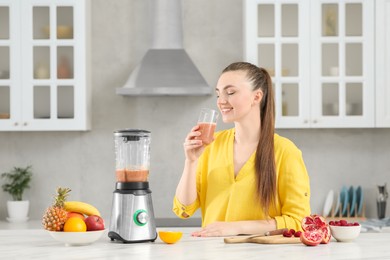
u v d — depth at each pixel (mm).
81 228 2326
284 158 2656
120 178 2422
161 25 5219
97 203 5391
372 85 5000
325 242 2344
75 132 5398
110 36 5426
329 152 5395
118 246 2311
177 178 5406
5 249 2258
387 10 5008
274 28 5008
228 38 5426
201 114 2490
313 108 4996
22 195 5375
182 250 2199
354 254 2111
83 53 5016
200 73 5066
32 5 5016
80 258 2051
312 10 5000
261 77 2658
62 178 5391
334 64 5027
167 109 5414
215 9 5441
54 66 5004
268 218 2615
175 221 5082
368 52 5012
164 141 5414
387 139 5410
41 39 5016
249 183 2646
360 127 5055
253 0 4984
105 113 5410
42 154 5391
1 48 5012
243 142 2709
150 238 2410
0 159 5379
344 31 5008
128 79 5023
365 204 5402
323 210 5371
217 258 2031
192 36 5426
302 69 5000
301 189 2631
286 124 4988
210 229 2551
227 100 2598
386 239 2498
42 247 2301
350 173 5398
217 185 2711
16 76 4996
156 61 5117
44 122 4988
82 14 5023
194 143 2494
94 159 5398
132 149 2408
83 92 5016
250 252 2146
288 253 2125
